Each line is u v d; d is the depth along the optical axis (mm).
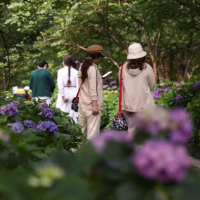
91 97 7973
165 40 22172
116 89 18594
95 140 2396
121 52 23500
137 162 2074
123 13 17750
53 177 2115
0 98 8812
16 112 5895
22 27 14633
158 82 19797
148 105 7734
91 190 2273
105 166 2326
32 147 3680
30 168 2852
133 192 2148
